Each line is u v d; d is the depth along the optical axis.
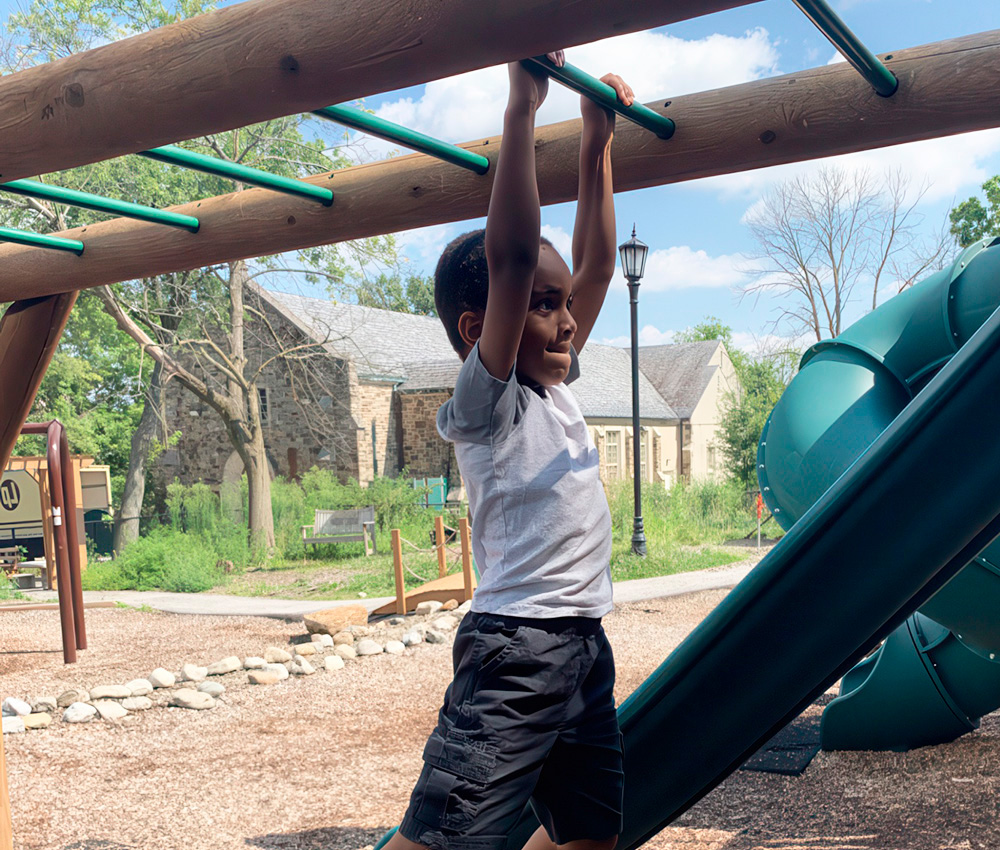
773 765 4.04
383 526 18.86
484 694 1.27
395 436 24.83
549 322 1.38
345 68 1.23
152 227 2.87
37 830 3.79
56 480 7.87
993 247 3.62
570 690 1.30
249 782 4.41
